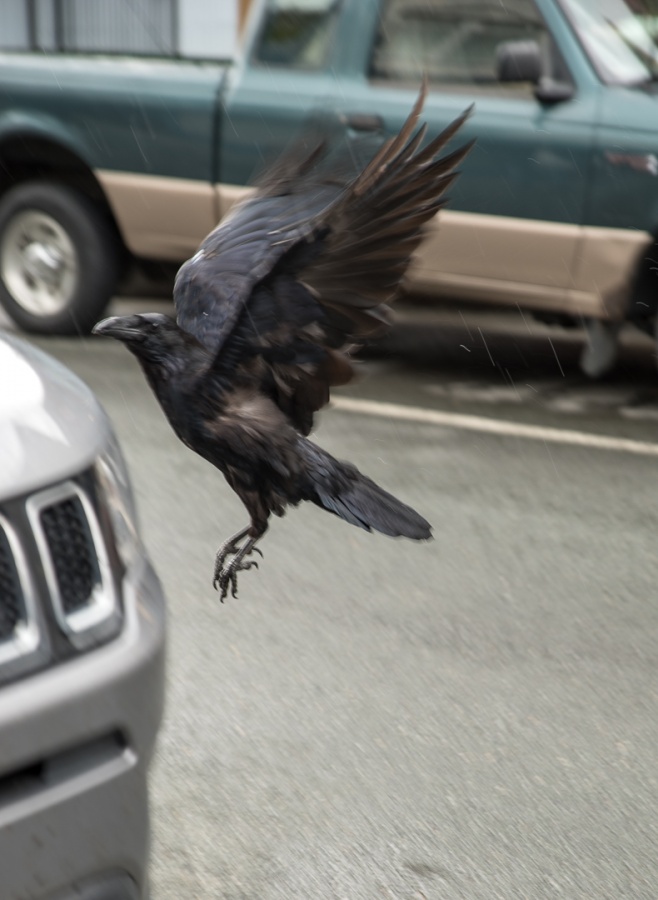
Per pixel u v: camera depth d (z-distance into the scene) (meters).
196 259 3.99
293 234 3.80
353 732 5.77
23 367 3.72
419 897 4.73
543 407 10.79
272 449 3.84
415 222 3.76
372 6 10.88
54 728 3.18
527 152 10.37
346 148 4.15
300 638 6.60
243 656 6.39
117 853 3.34
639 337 13.09
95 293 12.22
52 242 12.33
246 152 11.23
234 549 4.09
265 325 3.86
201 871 4.81
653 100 10.20
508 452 9.59
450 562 7.61
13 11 23.59
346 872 4.85
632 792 5.42
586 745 5.75
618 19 10.66
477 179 10.54
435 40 10.76
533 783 5.45
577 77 10.34
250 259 3.94
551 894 4.77
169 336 3.82
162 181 11.59
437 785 5.41
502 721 5.91
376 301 3.88
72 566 3.34
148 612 3.53
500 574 7.48
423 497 8.62
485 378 11.62
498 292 10.74
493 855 4.98
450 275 10.81
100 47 23.16
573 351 12.68
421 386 11.27
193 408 3.83
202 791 5.30
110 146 11.72
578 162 10.23
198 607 6.91
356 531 7.99
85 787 3.27
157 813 5.13
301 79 11.09
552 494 8.77
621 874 4.90
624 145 10.10
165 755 5.53
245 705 5.95
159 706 3.51
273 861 4.89
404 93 10.73
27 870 3.18
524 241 10.48
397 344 12.68
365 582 7.29
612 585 7.40
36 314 12.41
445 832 5.11
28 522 3.21
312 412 4.07
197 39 22.52
